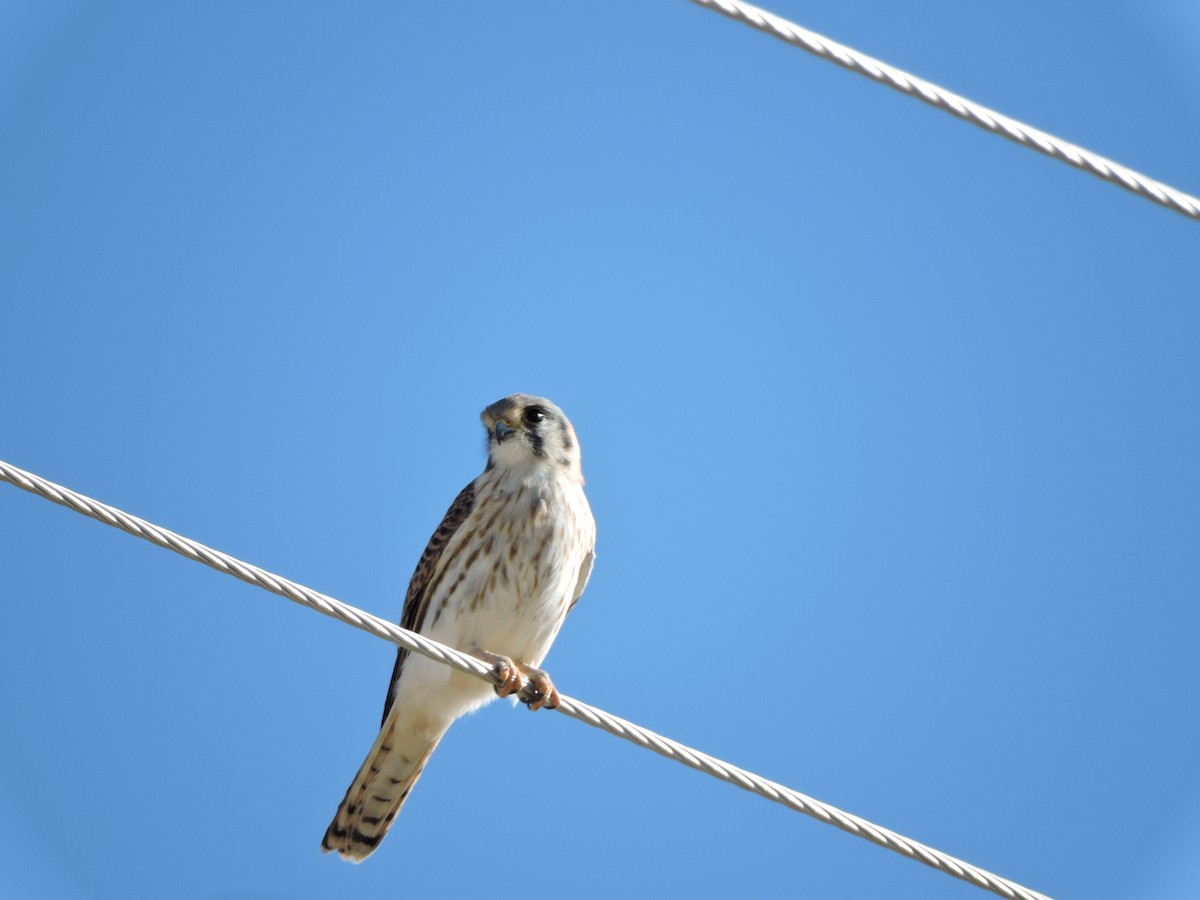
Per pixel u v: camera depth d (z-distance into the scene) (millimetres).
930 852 8602
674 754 8719
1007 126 8328
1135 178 8500
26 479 7488
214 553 7945
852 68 8102
